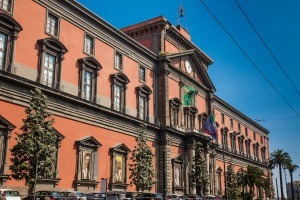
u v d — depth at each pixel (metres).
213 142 61.81
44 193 26.61
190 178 49.69
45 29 33.00
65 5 35.62
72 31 36.19
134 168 38.50
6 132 27.59
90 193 31.25
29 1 31.83
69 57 35.28
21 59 30.08
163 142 47.31
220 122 72.44
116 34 42.22
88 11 38.03
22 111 29.09
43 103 26.08
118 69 42.22
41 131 24.92
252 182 67.44
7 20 29.14
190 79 57.22
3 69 28.62
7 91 28.16
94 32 39.16
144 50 47.44
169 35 54.09
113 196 30.25
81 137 34.97
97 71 38.44
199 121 59.22
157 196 34.12
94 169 36.00
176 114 51.72
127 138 41.69
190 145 51.97
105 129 38.44
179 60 54.72
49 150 24.94
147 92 47.16
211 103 63.75
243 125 86.31
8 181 27.30
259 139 96.94
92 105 36.25
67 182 32.66
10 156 27.50
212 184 58.19
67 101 33.72
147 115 46.53
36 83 30.19
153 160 45.69
